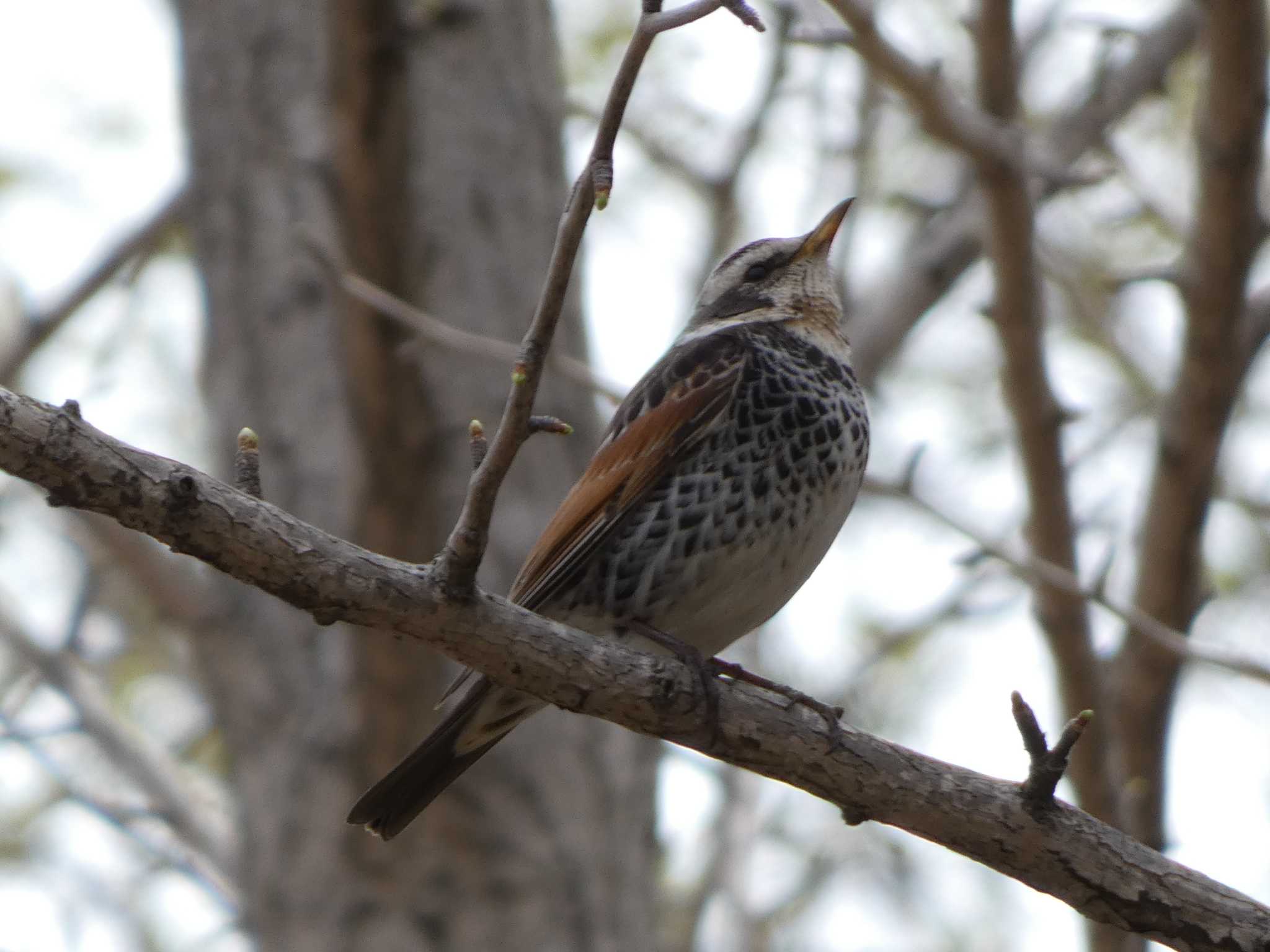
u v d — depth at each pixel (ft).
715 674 24.73
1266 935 23.86
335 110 27.91
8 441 20.36
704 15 19.72
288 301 38.73
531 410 21.04
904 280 44.93
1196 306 33.47
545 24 42.86
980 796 24.40
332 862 35.22
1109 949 32.91
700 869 48.06
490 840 35.73
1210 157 32.19
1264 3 30.86
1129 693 36.19
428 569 22.49
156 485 21.03
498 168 40.16
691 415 29.66
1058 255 48.73
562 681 23.52
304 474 37.22
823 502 30.42
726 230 49.06
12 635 43.86
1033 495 34.35
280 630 36.99
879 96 47.55
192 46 41.70
